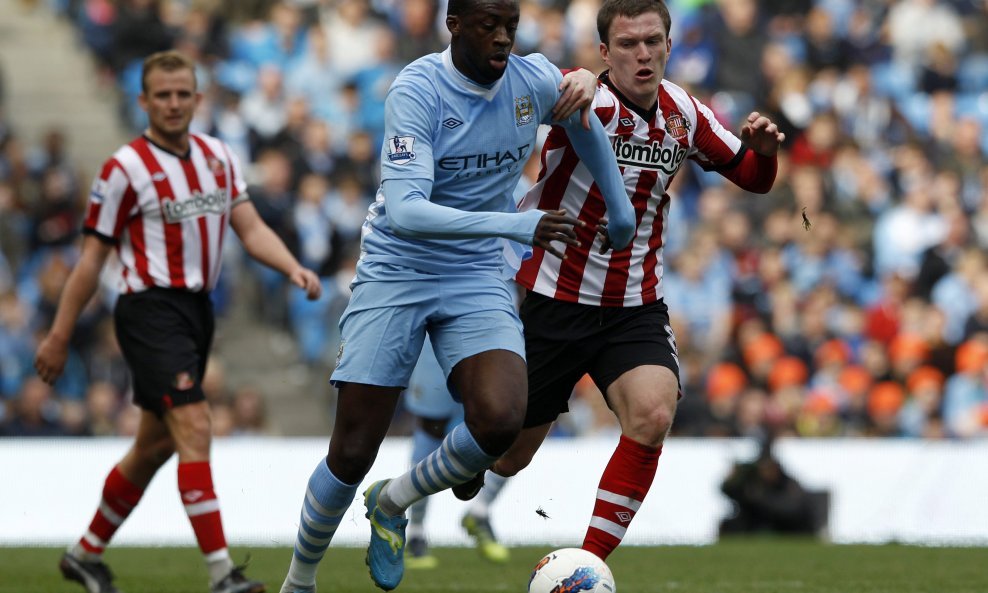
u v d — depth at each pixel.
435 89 17.95
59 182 54.81
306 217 54.53
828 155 63.78
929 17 73.31
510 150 18.53
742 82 66.44
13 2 70.56
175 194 22.86
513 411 17.81
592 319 20.75
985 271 58.78
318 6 65.88
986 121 70.75
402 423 49.03
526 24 65.94
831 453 43.12
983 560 31.23
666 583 26.11
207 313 23.41
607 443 41.41
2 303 51.06
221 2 67.19
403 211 17.23
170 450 23.59
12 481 40.81
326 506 18.80
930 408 53.53
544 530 40.97
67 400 48.84
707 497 42.28
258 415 46.81
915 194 61.78
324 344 53.38
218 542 21.98
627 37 20.22
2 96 62.31
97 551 23.81
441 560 31.70
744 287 55.81
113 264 51.72
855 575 27.73
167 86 22.97
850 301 57.97
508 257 20.69
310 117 60.59
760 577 27.39
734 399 50.34
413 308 18.58
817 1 71.88
